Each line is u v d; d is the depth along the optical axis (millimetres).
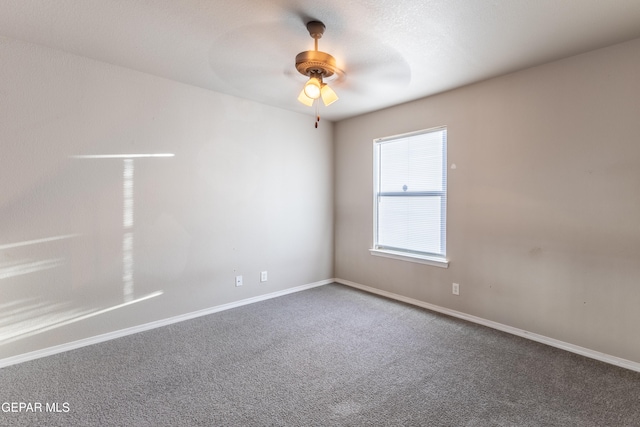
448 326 3090
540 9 1929
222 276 3520
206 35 2283
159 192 3055
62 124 2535
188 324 3131
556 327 2666
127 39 2344
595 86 2439
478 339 2803
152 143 2998
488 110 3045
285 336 2859
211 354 2525
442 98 3400
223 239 3516
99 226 2730
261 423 1752
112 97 2766
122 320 2863
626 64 2307
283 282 4109
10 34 2268
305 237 4344
